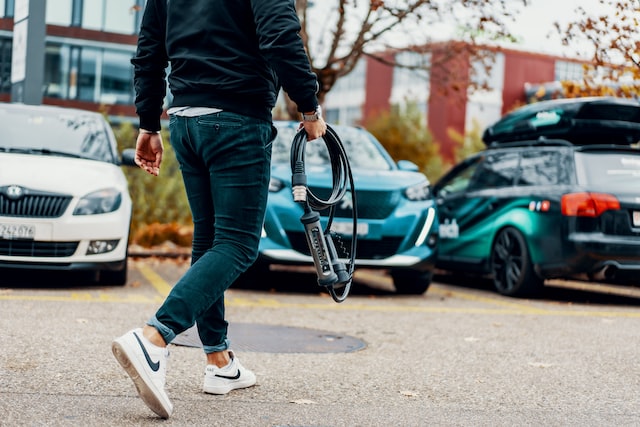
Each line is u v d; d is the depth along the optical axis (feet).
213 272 11.40
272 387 13.83
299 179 11.85
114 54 86.74
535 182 29.78
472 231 32.07
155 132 12.90
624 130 31.01
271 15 11.00
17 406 11.64
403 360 16.98
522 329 21.86
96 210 25.30
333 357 16.92
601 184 28.02
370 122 101.71
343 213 27.09
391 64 45.60
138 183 43.06
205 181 12.23
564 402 13.79
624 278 27.94
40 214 24.59
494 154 32.83
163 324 11.04
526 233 29.09
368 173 28.35
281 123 31.12
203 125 11.51
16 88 36.17
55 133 28.35
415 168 30.48
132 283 27.91
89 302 22.71
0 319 18.93
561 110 31.04
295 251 26.66
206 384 13.04
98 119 30.09
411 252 27.66
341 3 41.01
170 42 11.81
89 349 16.14
